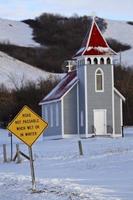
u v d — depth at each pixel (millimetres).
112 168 49781
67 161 62062
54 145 89625
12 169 57906
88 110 105875
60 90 115062
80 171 50125
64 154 71312
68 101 109562
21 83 173375
